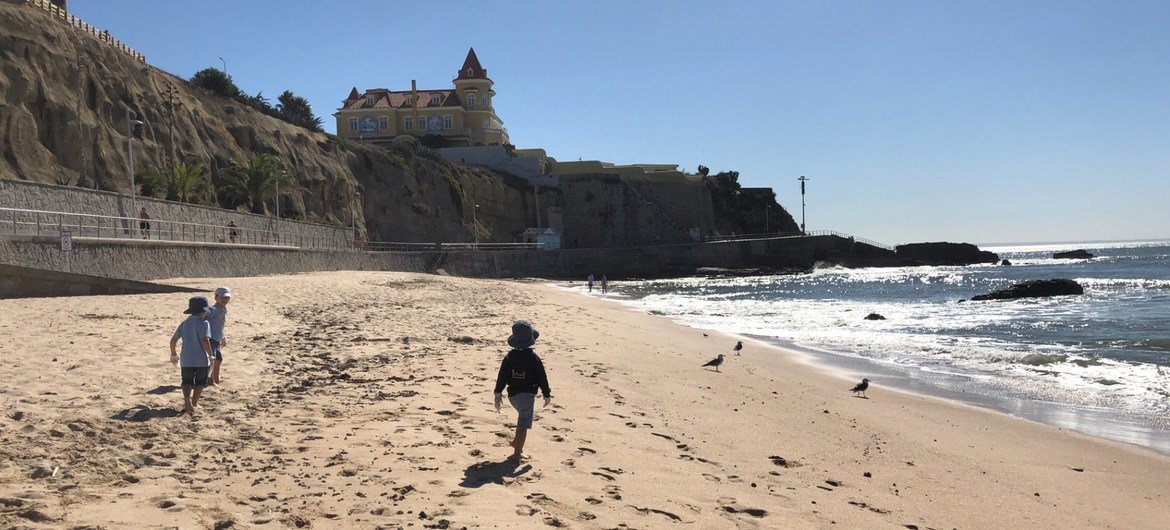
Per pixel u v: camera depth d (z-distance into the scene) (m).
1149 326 28.06
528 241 100.75
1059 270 96.62
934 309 39.38
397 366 13.56
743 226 132.75
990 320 32.16
